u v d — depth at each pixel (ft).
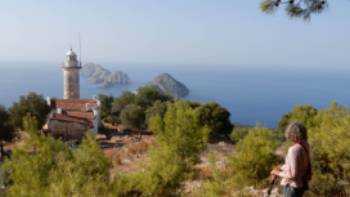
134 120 168.55
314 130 34.73
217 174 31.48
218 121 119.14
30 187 27.35
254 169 32.83
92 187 25.94
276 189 31.63
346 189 28.30
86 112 184.03
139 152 70.23
